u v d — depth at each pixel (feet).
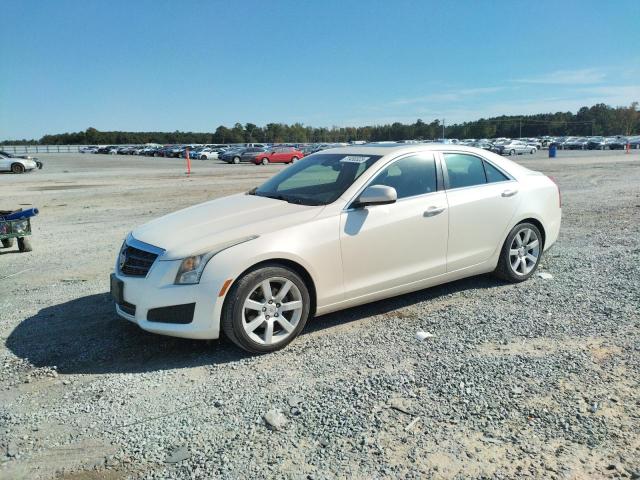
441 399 10.69
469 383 11.31
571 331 14.02
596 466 8.55
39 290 18.85
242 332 12.60
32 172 105.60
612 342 13.24
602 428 9.58
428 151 16.39
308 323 15.07
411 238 15.26
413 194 15.60
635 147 226.79
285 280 13.15
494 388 11.08
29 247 25.93
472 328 14.38
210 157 193.47
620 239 25.43
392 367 12.17
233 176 84.12
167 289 12.42
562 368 11.91
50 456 9.07
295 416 10.18
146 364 12.65
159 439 9.52
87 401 10.92
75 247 26.58
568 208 36.96
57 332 14.69
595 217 32.65
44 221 35.83
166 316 12.56
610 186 52.65
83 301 17.40
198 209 15.76
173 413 10.39
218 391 11.24
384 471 8.50
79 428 9.91
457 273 16.74
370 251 14.51
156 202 46.47
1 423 10.13
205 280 12.30
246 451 9.10
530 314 15.31
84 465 8.82
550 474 8.37
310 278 13.65
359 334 14.17
